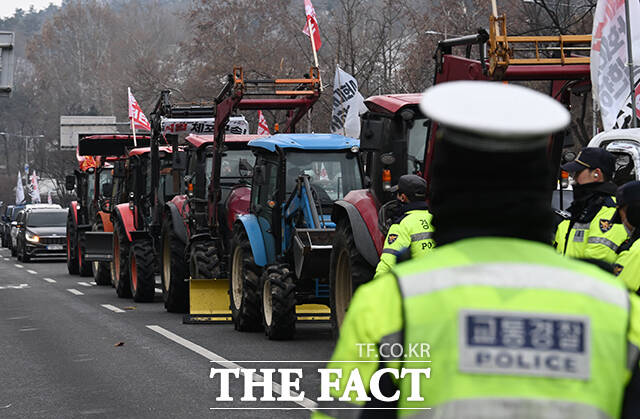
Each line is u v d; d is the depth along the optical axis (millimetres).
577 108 97500
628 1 39469
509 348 5363
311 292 34562
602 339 5438
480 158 5645
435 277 5562
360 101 68000
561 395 5332
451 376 5379
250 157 42406
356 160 35250
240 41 163625
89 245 59844
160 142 53375
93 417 22125
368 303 5680
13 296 57188
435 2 118250
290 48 161875
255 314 36000
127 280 54469
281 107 41688
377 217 27859
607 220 17625
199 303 40812
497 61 28438
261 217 35688
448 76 29484
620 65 40219
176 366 28984
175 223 44844
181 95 178625
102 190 68250
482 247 5684
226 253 41469
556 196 38438
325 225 33656
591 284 5551
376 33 110062
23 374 28406
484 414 5309
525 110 5312
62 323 41719
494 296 5441
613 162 17844
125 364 29703
